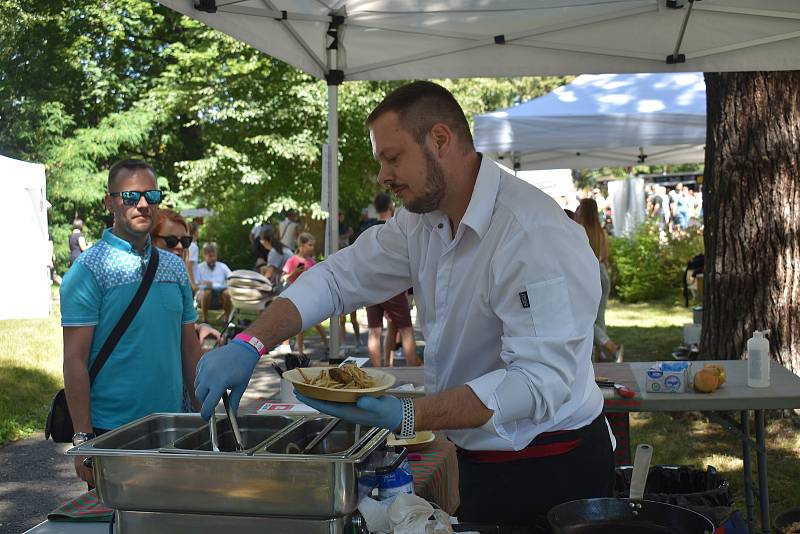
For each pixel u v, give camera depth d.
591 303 1.68
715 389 3.23
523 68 4.11
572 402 1.83
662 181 27.62
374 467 1.67
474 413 1.51
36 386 7.15
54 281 16.42
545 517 1.69
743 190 5.24
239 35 3.32
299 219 17.20
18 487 4.72
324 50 4.04
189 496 1.46
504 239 1.68
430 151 1.68
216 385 1.59
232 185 16.12
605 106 7.61
